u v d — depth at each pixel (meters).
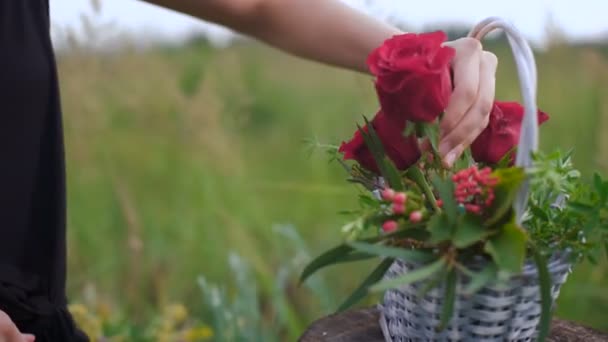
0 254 0.90
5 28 0.89
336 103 1.99
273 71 2.38
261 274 1.58
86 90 1.81
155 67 1.86
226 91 1.97
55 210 0.92
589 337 0.89
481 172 0.71
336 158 0.85
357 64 0.95
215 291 1.50
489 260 0.73
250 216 1.80
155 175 1.92
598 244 0.76
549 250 0.75
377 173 0.80
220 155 1.83
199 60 2.04
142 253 1.78
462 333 0.76
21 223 0.90
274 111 2.35
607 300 1.53
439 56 0.75
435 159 0.78
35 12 0.91
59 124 0.92
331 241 1.77
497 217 0.70
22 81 0.89
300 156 2.08
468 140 0.79
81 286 1.77
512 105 0.80
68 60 1.78
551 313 0.77
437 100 0.74
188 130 1.84
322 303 1.50
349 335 0.89
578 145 1.58
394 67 0.74
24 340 0.85
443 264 0.71
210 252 1.78
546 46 1.65
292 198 1.87
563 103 1.62
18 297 0.90
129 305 1.70
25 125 0.90
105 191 1.86
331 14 0.95
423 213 0.73
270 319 1.67
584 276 1.53
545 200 0.77
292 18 0.95
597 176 0.74
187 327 1.61
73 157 1.87
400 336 0.81
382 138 0.77
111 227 1.83
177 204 1.86
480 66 0.81
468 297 0.74
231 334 1.44
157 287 1.72
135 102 1.86
